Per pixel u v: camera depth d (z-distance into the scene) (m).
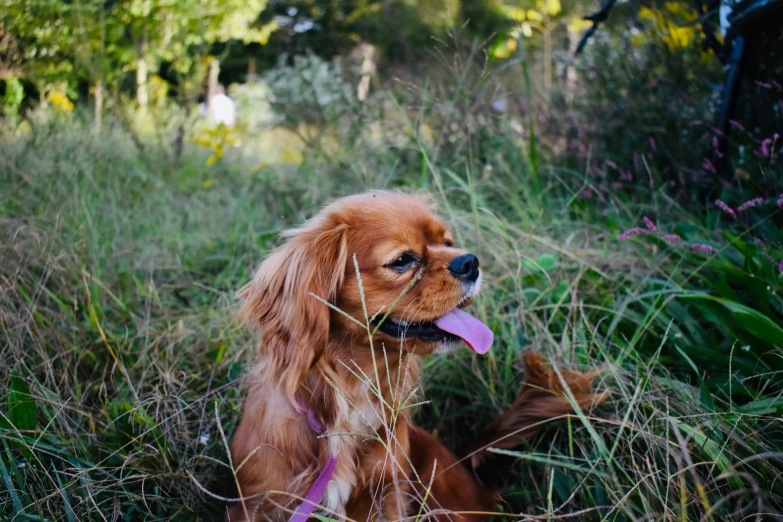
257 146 7.39
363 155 4.84
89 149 4.75
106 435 2.38
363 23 12.46
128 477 2.09
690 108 4.35
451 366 3.09
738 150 3.62
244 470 2.19
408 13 11.34
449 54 6.30
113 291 3.45
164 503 2.20
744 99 3.66
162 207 4.50
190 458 2.35
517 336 3.07
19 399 2.22
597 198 4.35
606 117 4.77
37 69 5.54
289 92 5.95
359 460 2.22
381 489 2.19
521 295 3.01
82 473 2.07
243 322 2.32
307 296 2.16
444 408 3.04
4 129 4.54
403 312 2.18
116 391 2.64
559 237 3.94
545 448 2.62
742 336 2.58
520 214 3.93
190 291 3.64
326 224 2.29
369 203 2.38
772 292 2.59
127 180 4.71
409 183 4.54
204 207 4.67
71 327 2.86
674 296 2.78
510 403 2.92
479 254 3.20
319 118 5.71
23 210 3.65
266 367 2.26
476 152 4.74
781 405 2.07
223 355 2.97
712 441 1.94
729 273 2.78
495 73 4.14
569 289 2.93
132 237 4.01
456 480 2.45
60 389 2.61
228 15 7.48
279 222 4.49
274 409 2.18
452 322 2.20
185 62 7.11
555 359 2.73
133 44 6.95
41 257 3.13
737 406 2.28
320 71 6.03
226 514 2.25
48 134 4.49
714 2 3.58
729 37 3.51
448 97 4.94
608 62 5.18
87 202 3.84
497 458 2.62
